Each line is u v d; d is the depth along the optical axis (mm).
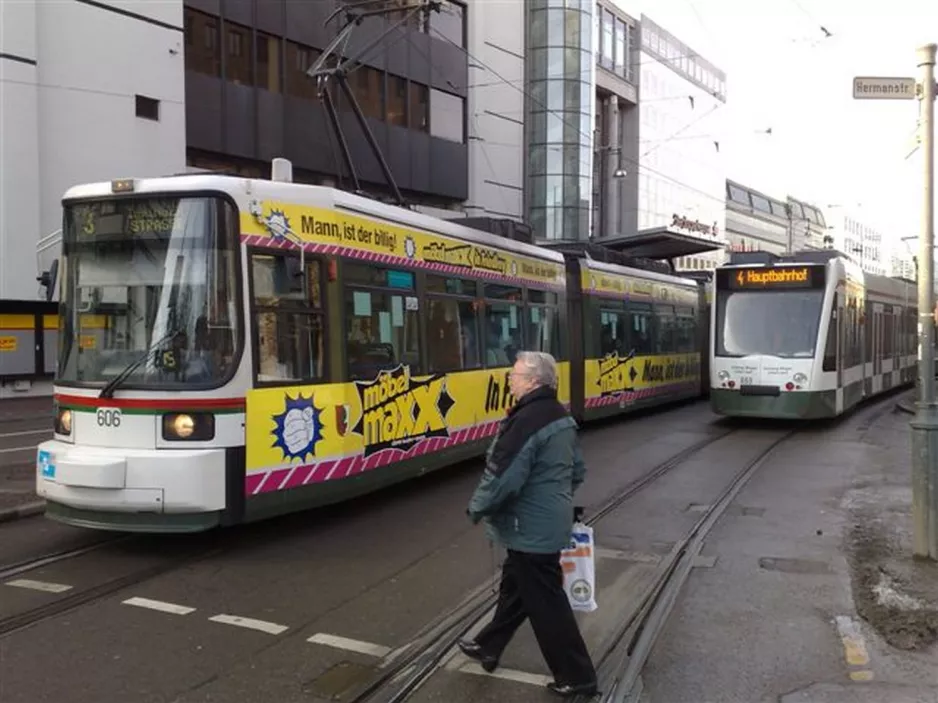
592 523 8203
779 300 15828
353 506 8984
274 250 7164
